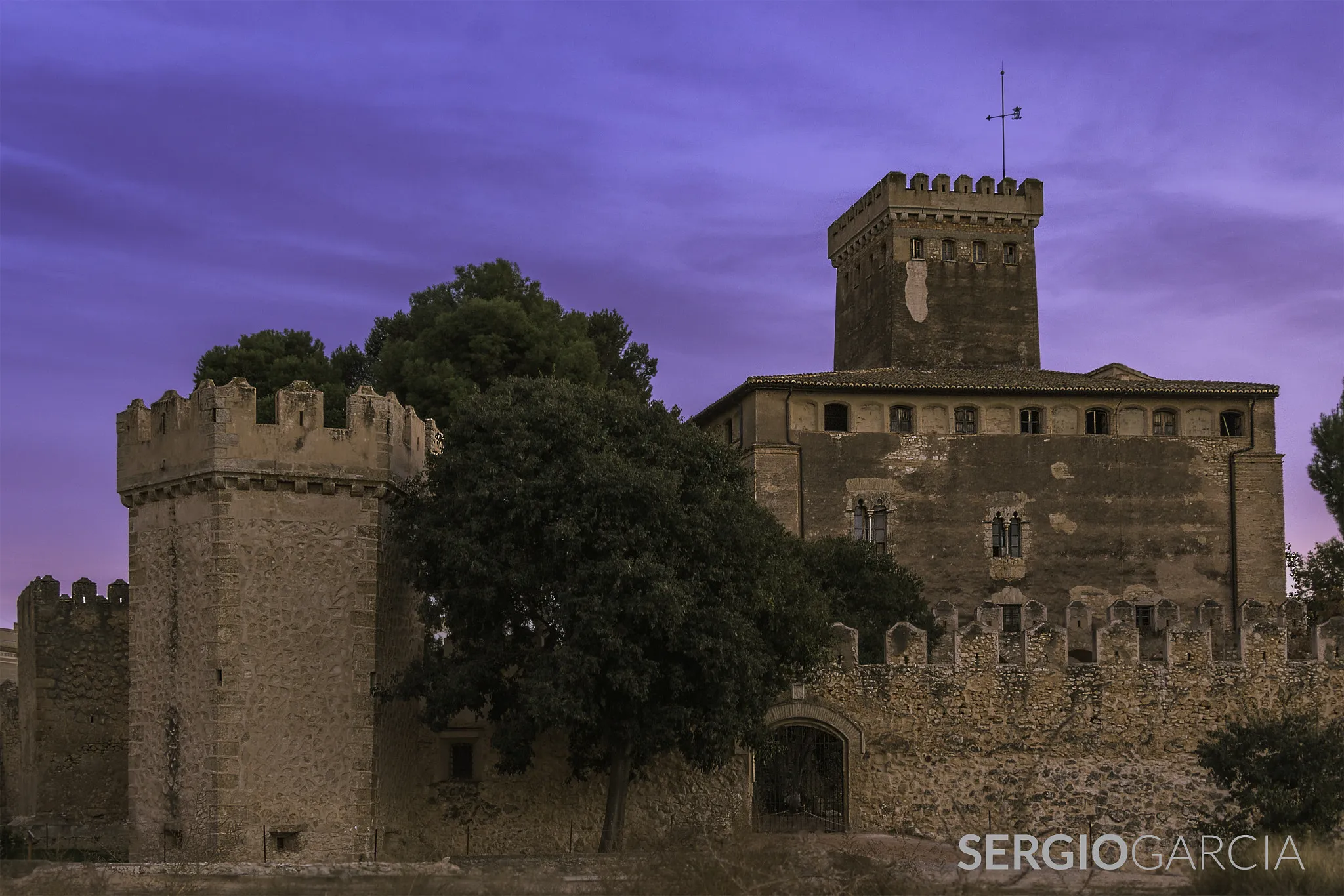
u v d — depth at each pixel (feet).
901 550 236.63
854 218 289.94
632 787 146.92
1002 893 111.75
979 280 273.75
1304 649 165.37
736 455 147.02
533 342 223.92
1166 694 155.22
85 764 158.61
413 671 135.13
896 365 270.05
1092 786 152.66
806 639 143.95
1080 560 239.91
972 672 154.51
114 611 162.50
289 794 130.62
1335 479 228.63
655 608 128.36
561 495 132.98
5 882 110.22
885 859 124.47
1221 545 242.58
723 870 110.11
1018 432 242.58
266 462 133.28
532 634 137.18
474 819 144.15
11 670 257.14
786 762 151.74
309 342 241.76
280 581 132.98
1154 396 244.22
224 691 130.11
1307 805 133.28
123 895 106.83
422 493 142.10
